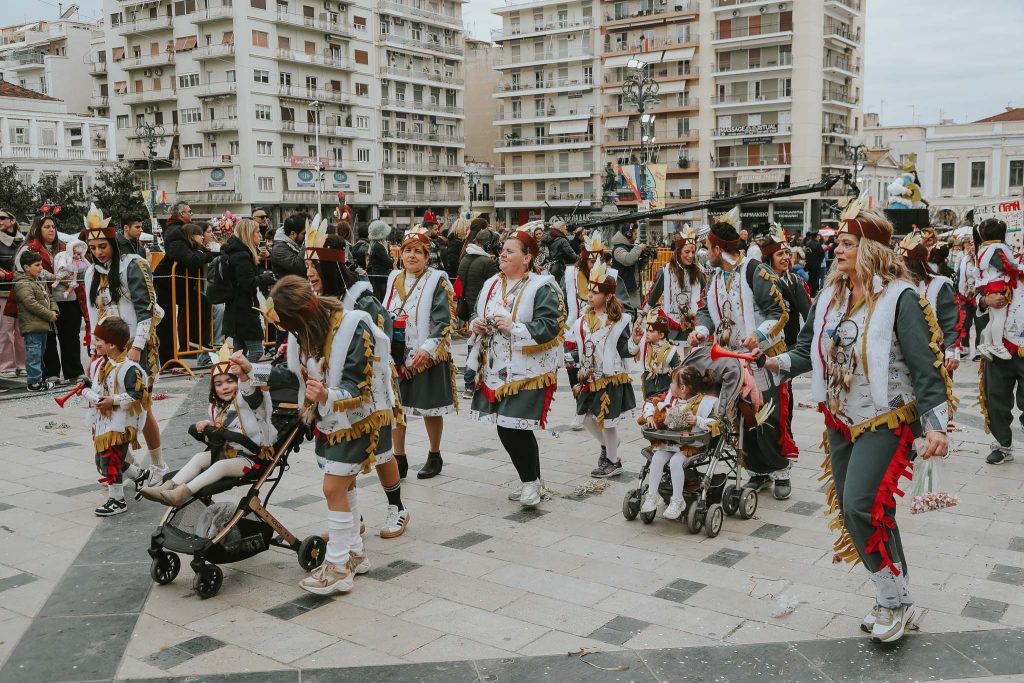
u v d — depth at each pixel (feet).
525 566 16.46
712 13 199.82
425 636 13.55
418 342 21.38
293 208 196.75
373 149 215.51
